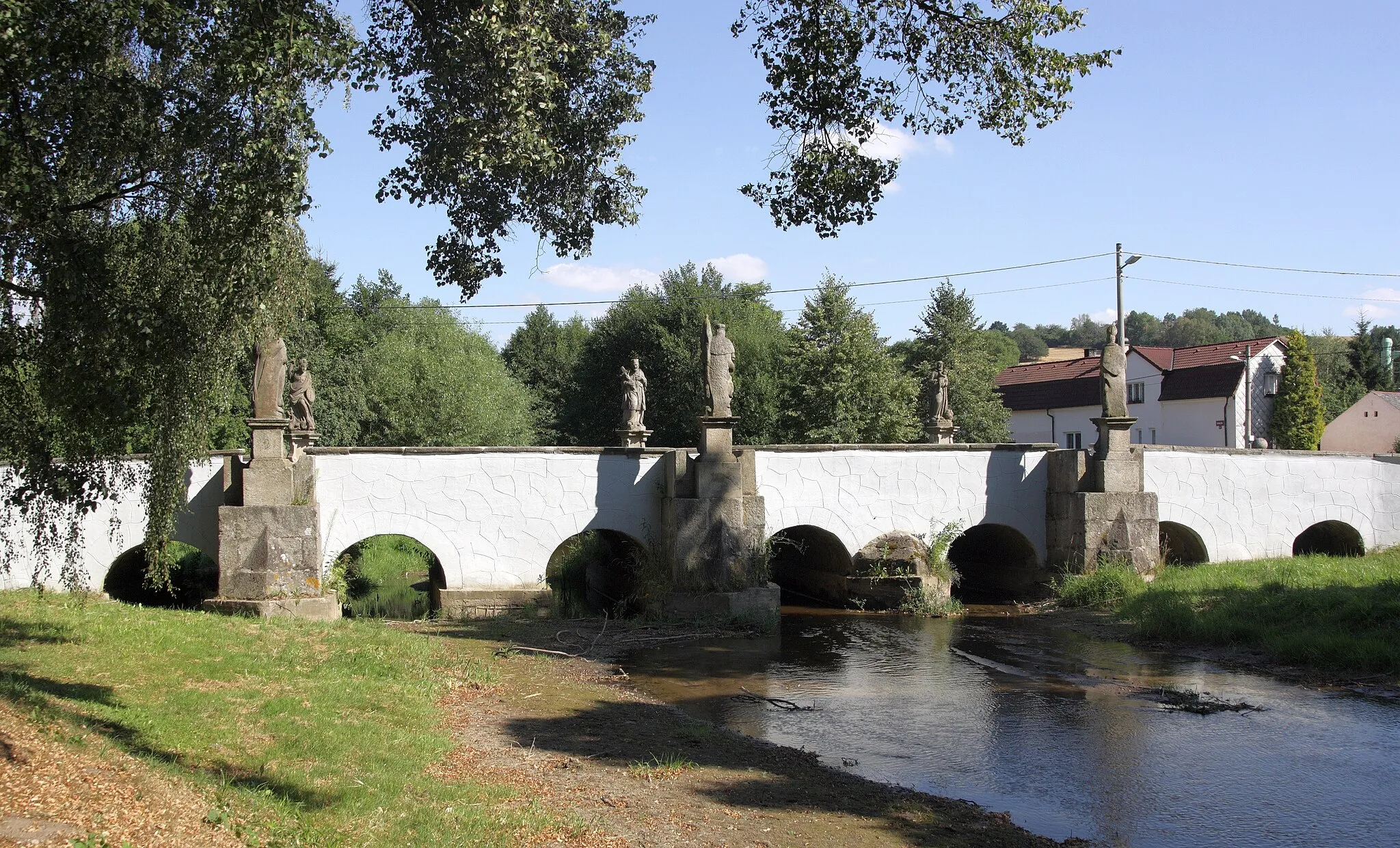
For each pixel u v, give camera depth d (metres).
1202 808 9.48
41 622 14.13
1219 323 145.38
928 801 9.53
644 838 7.93
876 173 13.09
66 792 6.55
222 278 9.62
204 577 26.28
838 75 12.56
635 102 13.44
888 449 23.80
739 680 15.51
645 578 21.92
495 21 10.64
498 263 13.93
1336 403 57.44
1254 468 25.88
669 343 47.94
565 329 70.56
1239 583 20.56
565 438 55.84
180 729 9.12
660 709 13.25
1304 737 11.90
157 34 8.47
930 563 23.41
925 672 16.06
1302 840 8.69
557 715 12.53
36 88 8.27
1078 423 54.00
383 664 13.71
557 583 29.55
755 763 10.59
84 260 9.22
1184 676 15.40
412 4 11.02
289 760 8.71
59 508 10.84
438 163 12.11
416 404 41.94
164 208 9.72
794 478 23.12
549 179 13.42
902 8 12.13
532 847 7.36
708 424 21.11
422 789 8.41
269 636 14.97
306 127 9.10
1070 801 9.67
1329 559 23.92
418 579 31.08
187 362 9.81
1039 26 11.68
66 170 9.08
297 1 8.67
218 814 6.79
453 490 21.39
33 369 9.80
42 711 8.50
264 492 18.86
